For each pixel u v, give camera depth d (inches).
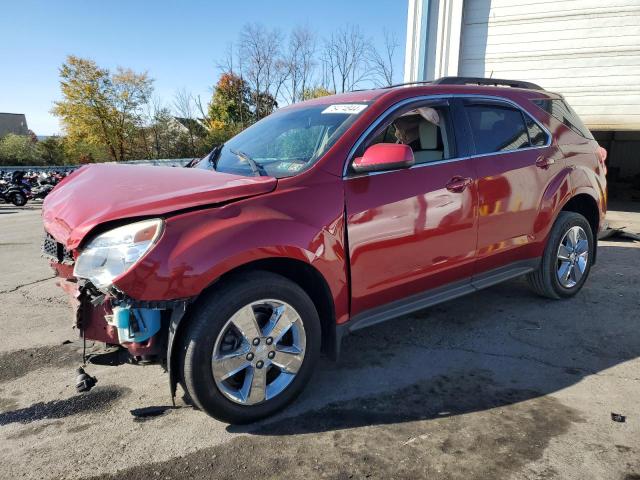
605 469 86.0
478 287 142.6
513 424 100.4
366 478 85.0
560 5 359.9
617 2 347.3
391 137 124.3
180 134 1689.2
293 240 99.8
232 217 95.6
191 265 88.7
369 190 113.0
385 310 123.0
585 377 120.0
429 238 124.6
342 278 109.6
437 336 146.3
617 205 493.4
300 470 87.6
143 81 1668.3
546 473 85.2
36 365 131.4
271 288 99.0
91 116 1657.2
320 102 143.2
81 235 92.7
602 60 357.7
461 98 138.6
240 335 97.6
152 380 122.8
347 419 103.7
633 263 225.6
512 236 147.8
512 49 378.0
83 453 93.5
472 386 116.6
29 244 307.1
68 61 1589.6
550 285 167.5
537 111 159.5
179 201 94.4
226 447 94.7
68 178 137.7
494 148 142.1
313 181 107.1
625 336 144.1
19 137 1734.7
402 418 103.7
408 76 395.5
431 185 123.8
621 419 101.3
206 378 94.0
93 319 96.2
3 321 163.2
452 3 376.5
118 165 136.5
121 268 87.2
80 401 112.9
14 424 103.9
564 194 161.2
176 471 87.9
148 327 92.9
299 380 106.8
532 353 133.8
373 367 127.3
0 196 638.5
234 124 1699.1
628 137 630.5
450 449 92.6
